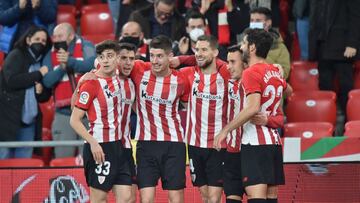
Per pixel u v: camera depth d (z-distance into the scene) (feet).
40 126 131.13
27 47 129.90
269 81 97.81
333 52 134.31
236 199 103.50
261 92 97.40
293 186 113.60
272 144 98.58
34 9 138.72
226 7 132.36
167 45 102.37
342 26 134.00
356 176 112.68
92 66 126.52
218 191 106.52
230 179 103.40
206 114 105.40
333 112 134.72
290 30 151.53
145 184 103.09
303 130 129.90
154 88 103.35
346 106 133.39
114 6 147.74
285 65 127.54
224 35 131.95
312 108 135.23
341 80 135.95
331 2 134.00
